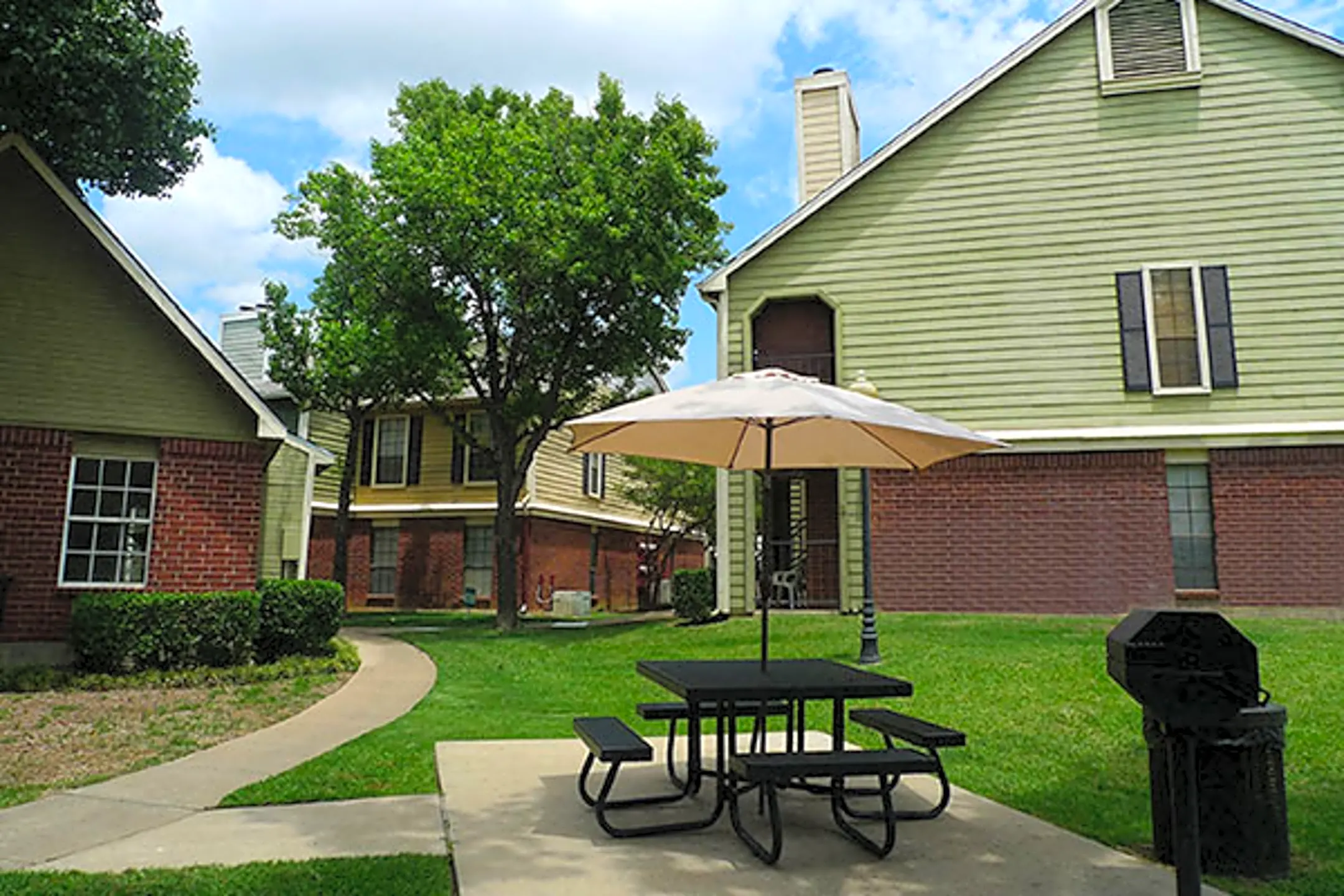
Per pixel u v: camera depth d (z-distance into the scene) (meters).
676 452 6.50
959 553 13.55
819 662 5.91
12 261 10.77
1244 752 4.24
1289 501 12.58
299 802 5.34
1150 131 13.80
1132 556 12.94
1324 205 13.07
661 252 15.52
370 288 16.80
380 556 24.39
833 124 17.50
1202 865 4.20
